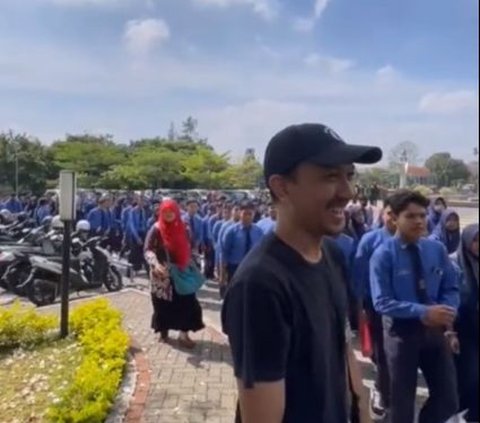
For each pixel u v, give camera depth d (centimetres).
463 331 245
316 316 148
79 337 674
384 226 436
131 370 561
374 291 350
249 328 142
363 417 181
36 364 596
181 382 530
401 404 341
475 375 230
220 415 457
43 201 2147
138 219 1313
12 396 503
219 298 984
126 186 4759
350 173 154
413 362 336
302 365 147
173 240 631
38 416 451
